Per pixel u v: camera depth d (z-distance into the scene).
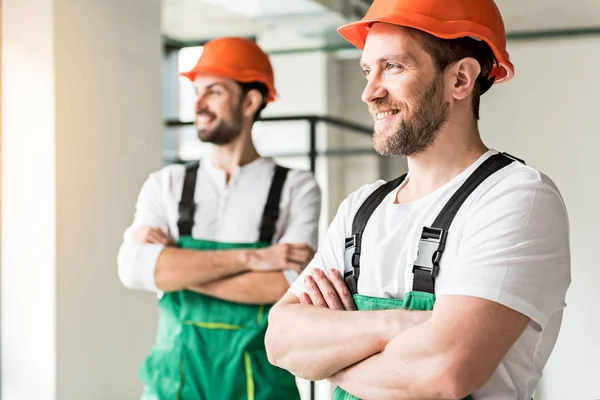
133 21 4.80
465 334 1.75
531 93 7.05
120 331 4.70
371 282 1.99
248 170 3.46
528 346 1.83
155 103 4.95
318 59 8.71
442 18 1.93
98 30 4.57
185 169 3.50
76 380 4.44
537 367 1.87
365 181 9.25
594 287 6.78
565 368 6.81
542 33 5.74
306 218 3.42
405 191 2.03
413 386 1.79
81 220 4.47
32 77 4.37
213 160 3.50
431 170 1.97
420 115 1.93
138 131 4.83
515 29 5.73
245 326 3.30
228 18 5.52
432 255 1.87
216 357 3.30
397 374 1.81
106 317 4.62
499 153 1.96
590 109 6.86
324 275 2.08
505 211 1.81
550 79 6.98
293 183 3.45
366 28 2.12
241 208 3.41
